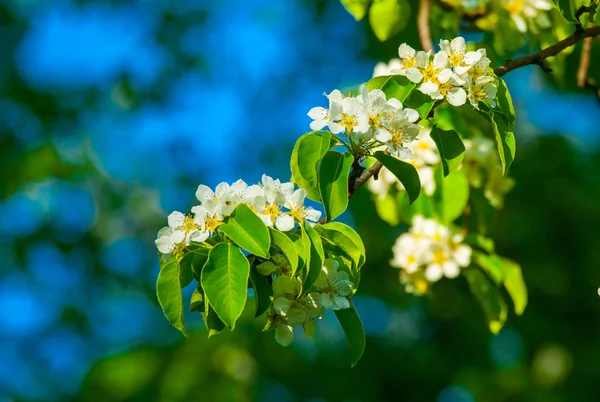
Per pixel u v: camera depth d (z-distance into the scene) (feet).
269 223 8.29
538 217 26.96
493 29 14.89
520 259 27.12
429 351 27.07
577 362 27.68
